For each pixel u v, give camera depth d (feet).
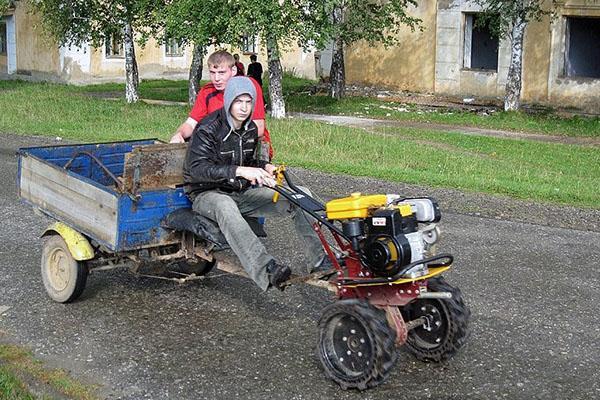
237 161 21.35
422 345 19.54
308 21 63.31
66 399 17.58
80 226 22.63
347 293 18.65
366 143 51.93
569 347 20.52
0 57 104.78
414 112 74.18
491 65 83.15
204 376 18.78
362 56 89.45
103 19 75.66
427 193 37.27
